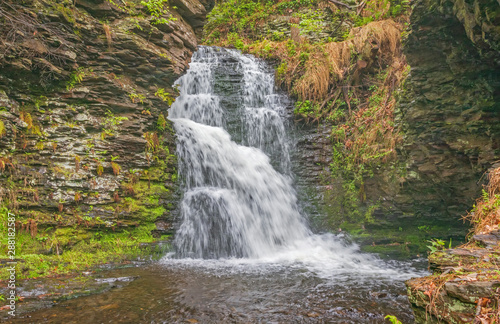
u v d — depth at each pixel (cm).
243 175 1064
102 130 782
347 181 1089
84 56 763
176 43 955
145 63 860
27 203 652
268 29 1534
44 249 652
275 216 1036
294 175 1153
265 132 1214
